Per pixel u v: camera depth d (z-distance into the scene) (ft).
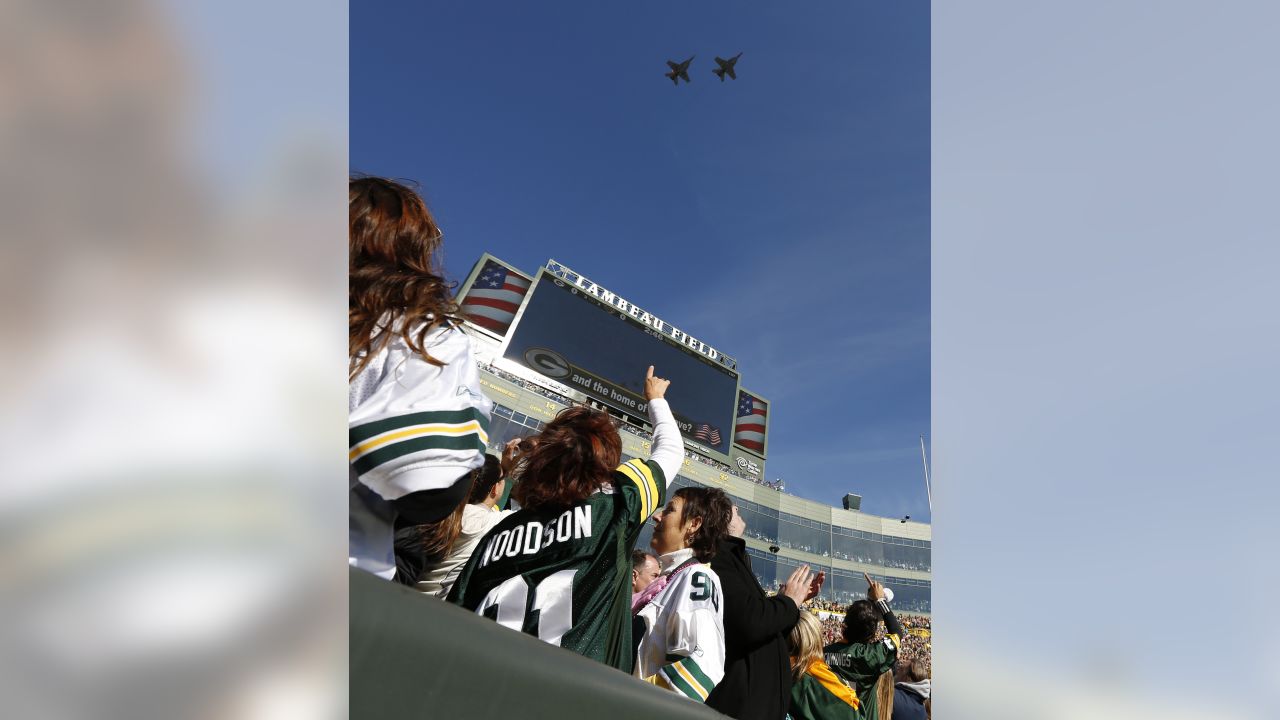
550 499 5.43
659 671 5.74
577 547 5.26
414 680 2.49
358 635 2.39
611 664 5.20
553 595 5.11
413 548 5.09
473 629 2.68
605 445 5.62
